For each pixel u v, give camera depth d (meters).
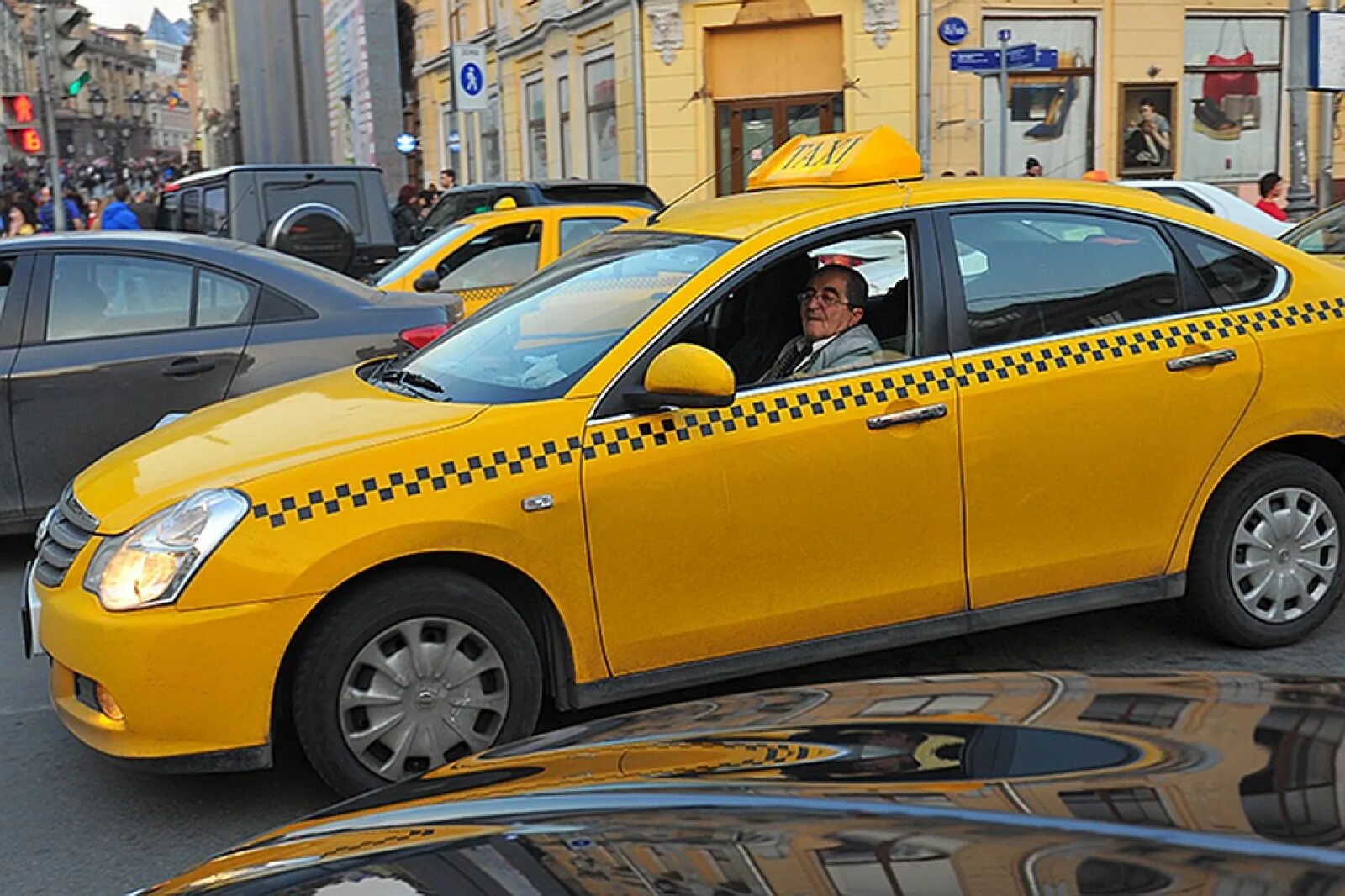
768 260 4.37
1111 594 4.68
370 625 3.79
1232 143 19.44
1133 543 4.68
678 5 19.20
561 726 4.55
